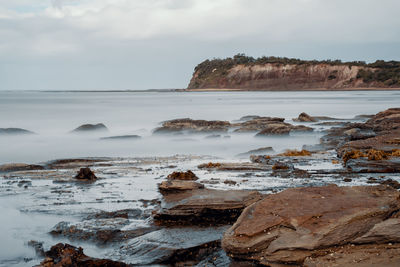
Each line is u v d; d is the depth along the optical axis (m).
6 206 10.95
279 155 19.73
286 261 6.41
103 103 85.19
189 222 9.12
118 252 7.77
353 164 15.79
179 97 130.62
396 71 198.25
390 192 7.82
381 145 19.06
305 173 14.86
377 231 6.45
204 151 24.25
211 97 128.62
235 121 43.91
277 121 35.25
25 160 21.44
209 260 7.20
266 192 11.87
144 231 8.69
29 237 8.64
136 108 68.62
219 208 9.18
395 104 78.50
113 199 11.61
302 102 89.56
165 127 31.06
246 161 19.05
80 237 8.52
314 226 6.72
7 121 43.28
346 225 6.66
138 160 19.44
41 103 83.12
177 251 7.46
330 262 6.06
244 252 6.85
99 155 22.88
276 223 7.00
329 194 7.88
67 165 17.62
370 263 5.87
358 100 95.25
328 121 43.25
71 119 46.34
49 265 6.86
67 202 11.31
